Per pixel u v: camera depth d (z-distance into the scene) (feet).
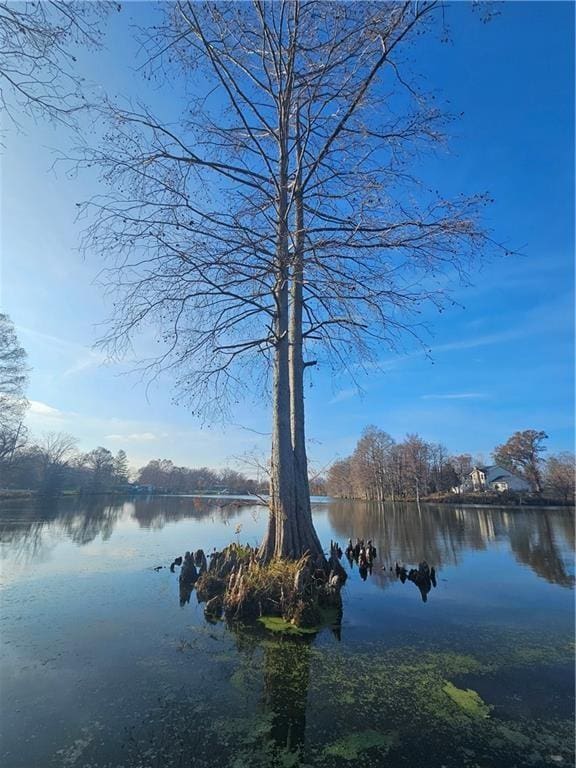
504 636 18.74
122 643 17.42
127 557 38.40
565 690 13.76
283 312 28.37
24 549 42.14
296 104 28.30
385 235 22.85
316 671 15.08
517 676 14.78
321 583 24.06
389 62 21.79
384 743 10.86
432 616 21.70
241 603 20.77
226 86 25.34
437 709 12.53
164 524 72.84
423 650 17.06
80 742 10.74
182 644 17.43
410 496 202.18
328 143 25.44
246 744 10.75
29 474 159.84
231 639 18.04
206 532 60.23
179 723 11.66
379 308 24.16
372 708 12.60
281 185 28.78
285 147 29.25
